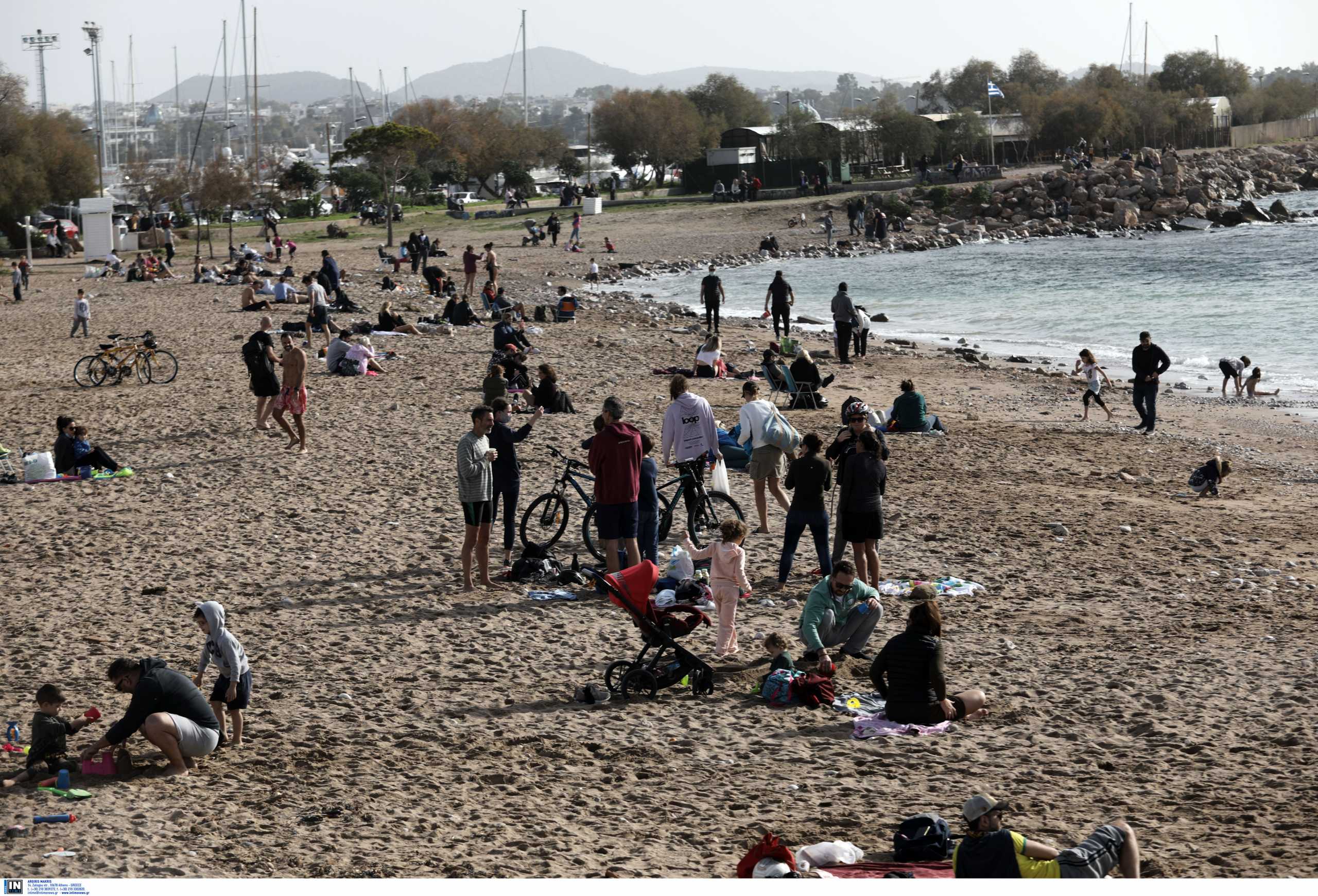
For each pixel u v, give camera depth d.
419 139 77.75
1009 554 13.61
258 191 80.06
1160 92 110.00
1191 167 88.12
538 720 8.99
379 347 29.47
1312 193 93.00
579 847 6.88
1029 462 19.05
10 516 14.80
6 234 72.25
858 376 27.69
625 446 11.92
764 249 61.91
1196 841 6.76
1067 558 13.48
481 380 24.61
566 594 11.95
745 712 9.25
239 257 54.03
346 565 12.80
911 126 89.81
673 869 6.52
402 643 10.58
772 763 8.23
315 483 16.34
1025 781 7.80
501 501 15.20
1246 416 23.75
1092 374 23.23
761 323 38.34
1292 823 7.01
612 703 9.41
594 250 64.31
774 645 9.88
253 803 7.47
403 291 42.28
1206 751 8.27
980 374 28.36
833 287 49.97
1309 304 38.75
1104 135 98.88
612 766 8.16
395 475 16.78
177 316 36.53
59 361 28.44
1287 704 9.13
